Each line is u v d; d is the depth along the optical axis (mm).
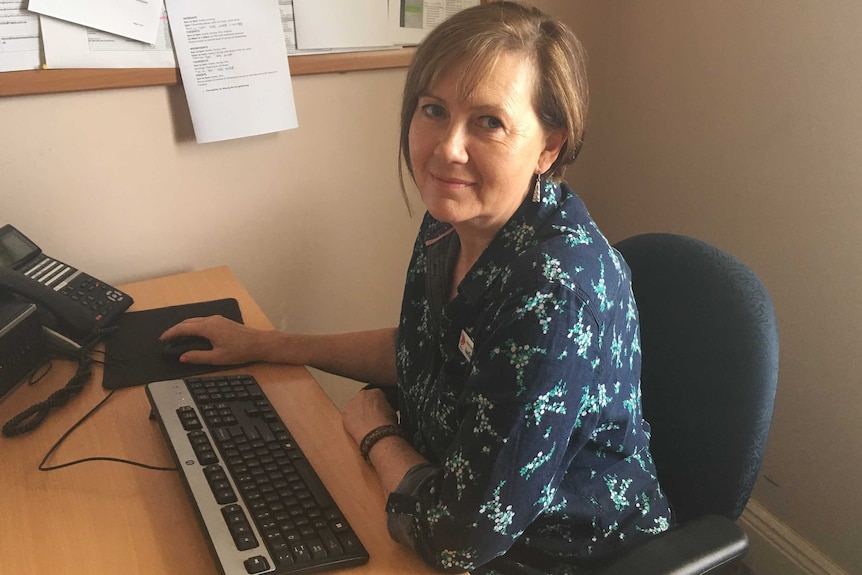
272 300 1658
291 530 771
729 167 1649
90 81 1247
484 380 769
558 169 885
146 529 798
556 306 751
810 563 1643
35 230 1303
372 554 792
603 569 835
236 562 721
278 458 882
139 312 1276
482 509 753
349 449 964
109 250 1397
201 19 1323
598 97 1939
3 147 1226
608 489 936
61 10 1186
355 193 1672
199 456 865
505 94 766
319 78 1515
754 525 1748
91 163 1317
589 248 821
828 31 1395
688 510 1053
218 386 1017
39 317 1091
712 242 1729
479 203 822
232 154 1467
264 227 1571
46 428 969
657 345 1082
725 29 1594
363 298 1808
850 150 1399
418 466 875
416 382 1014
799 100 1471
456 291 984
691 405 1037
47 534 786
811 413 1589
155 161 1383
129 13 1249
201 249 1508
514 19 783
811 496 1632
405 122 883
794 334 1586
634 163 1907
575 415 771
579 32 1839
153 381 1084
